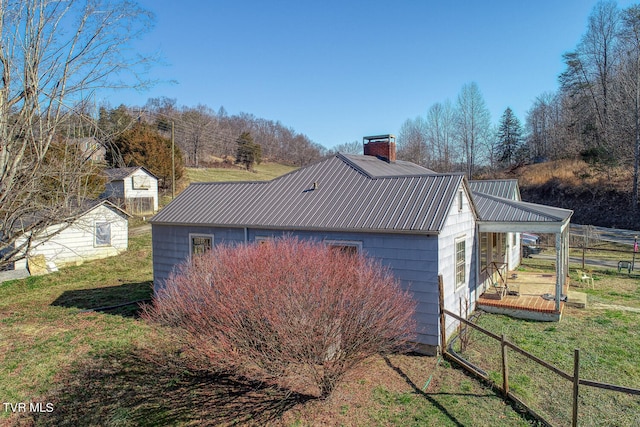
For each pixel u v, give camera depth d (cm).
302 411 612
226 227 1149
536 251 2238
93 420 604
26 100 851
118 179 3158
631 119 3534
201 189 1395
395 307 689
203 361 632
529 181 4559
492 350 868
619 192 3500
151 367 776
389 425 581
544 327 1020
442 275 890
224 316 566
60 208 940
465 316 1081
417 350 882
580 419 597
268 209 1144
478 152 6025
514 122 6375
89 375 758
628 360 804
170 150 4034
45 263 1822
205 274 674
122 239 2219
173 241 1273
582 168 4122
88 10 943
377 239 925
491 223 1189
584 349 863
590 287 1439
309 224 1007
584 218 3569
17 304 1351
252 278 600
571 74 5212
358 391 682
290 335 539
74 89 945
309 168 1332
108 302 1347
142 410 625
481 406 635
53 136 945
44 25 880
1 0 823
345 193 1109
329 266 660
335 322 580
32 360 841
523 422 587
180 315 647
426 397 665
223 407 624
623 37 4050
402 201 984
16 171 870
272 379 572
